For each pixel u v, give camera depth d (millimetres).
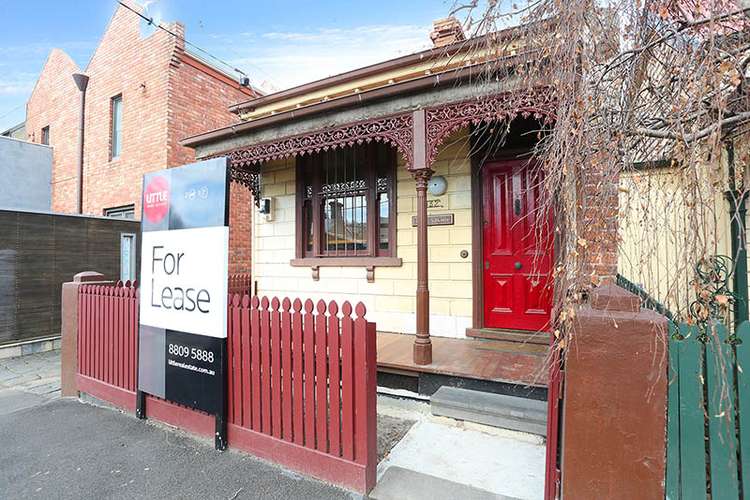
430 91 3922
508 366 3756
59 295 6742
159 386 3467
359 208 5816
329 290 6031
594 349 1801
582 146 2059
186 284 3279
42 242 6539
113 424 3525
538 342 4566
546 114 3180
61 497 2443
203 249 3164
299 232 6332
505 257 4891
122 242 7707
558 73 2213
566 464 1845
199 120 8984
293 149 4863
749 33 1856
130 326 3799
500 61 3129
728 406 1597
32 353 6332
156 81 8531
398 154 5492
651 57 2066
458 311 5051
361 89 5707
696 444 1729
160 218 3514
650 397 1721
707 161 1857
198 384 3180
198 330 3180
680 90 1915
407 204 5422
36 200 10727
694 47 1922
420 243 3934
